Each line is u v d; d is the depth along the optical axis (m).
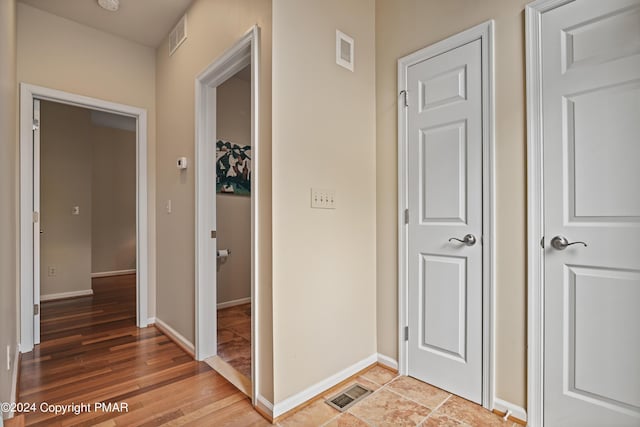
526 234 1.61
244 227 3.89
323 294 1.92
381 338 2.25
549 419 1.54
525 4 1.61
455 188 1.87
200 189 2.40
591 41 1.44
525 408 1.60
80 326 3.09
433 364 1.96
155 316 3.16
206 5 2.30
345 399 1.83
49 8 2.59
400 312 2.11
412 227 2.07
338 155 2.01
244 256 3.89
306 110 1.83
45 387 1.96
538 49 1.57
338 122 2.01
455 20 1.88
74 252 4.28
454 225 1.87
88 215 4.40
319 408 1.75
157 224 3.12
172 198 2.83
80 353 2.46
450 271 1.88
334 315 1.98
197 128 2.40
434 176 1.96
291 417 1.67
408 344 2.09
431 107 1.98
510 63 1.66
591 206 1.44
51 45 2.66
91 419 1.65
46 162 4.12
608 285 1.40
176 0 2.49
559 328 1.51
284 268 1.72
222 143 3.67
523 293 1.62
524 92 1.62
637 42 1.34
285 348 1.71
